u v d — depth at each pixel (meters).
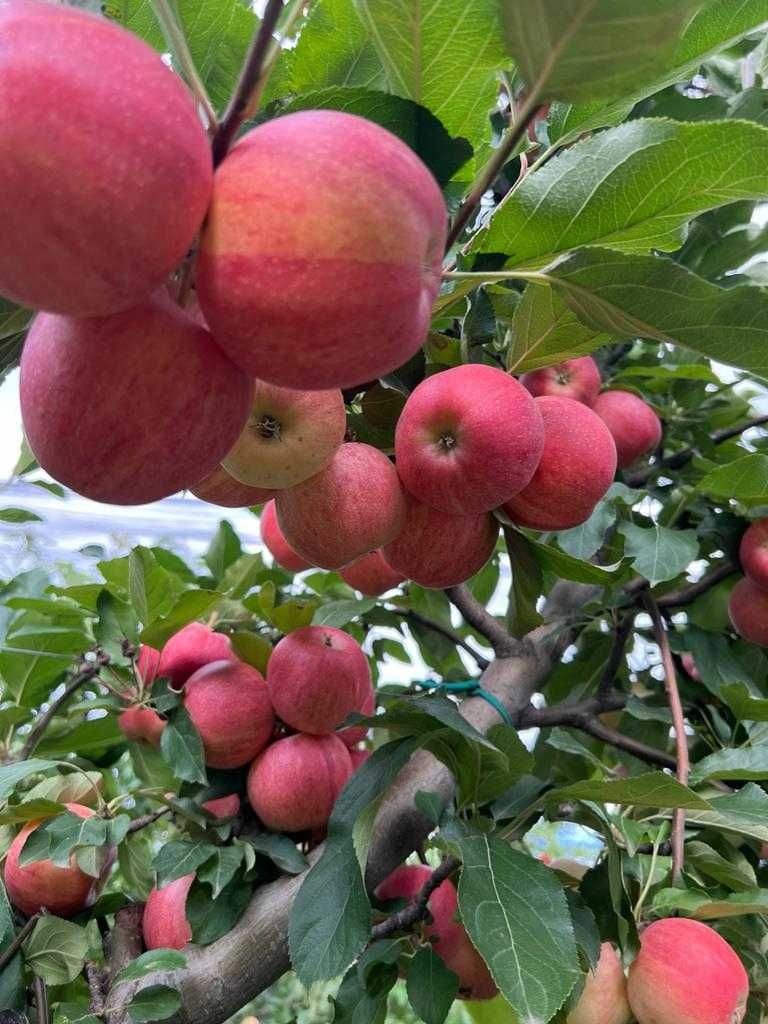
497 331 0.47
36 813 0.47
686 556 0.52
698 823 0.47
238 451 0.32
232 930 0.45
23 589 0.61
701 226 0.63
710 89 0.70
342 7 0.32
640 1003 0.40
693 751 0.62
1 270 0.20
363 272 0.20
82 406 0.23
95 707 0.50
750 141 0.28
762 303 0.28
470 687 0.52
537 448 0.34
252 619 0.62
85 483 0.24
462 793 0.45
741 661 0.65
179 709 0.49
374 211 0.20
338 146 0.21
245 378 0.24
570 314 0.37
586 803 0.43
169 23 0.25
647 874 0.46
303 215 0.20
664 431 0.66
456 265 0.35
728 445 0.65
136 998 0.41
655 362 0.69
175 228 0.20
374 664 0.75
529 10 0.22
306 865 0.47
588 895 0.44
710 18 0.30
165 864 0.45
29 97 0.18
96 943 0.54
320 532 0.35
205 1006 0.43
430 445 0.34
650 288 0.29
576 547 0.52
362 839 0.41
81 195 0.18
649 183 0.30
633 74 0.23
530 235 0.32
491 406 0.33
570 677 0.67
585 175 0.30
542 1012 0.33
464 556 0.38
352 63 0.34
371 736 0.70
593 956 0.39
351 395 0.39
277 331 0.21
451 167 0.30
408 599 0.67
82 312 0.21
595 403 0.57
